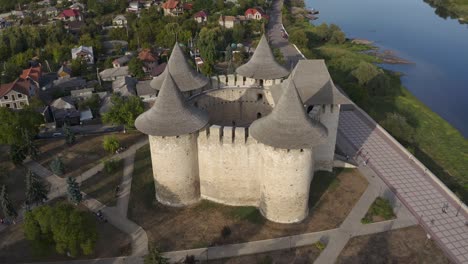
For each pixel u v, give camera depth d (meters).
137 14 172.75
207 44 123.94
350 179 57.34
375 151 64.94
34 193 51.59
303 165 45.12
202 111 49.88
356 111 79.81
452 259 43.66
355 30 171.62
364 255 43.94
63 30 148.25
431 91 106.25
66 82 105.94
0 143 65.19
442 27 172.50
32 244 42.88
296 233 47.06
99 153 65.56
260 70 60.59
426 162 72.50
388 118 79.88
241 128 47.75
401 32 166.75
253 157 48.66
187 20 148.75
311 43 147.50
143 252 44.75
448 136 82.81
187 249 45.03
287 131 43.09
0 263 43.50
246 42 144.62
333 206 51.59
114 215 50.44
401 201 52.81
